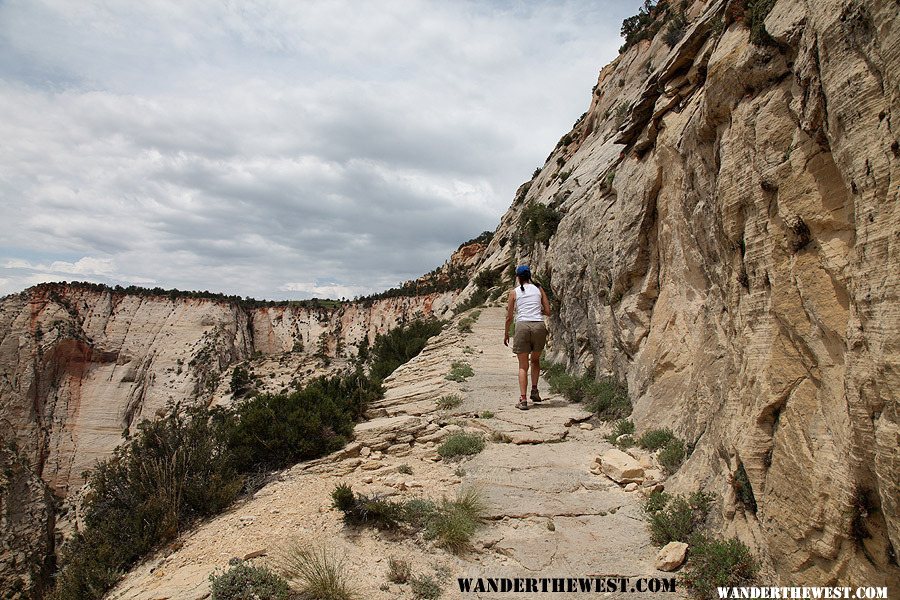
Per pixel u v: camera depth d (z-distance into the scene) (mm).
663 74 7871
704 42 7109
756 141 4363
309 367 51969
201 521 6215
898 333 2604
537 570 4484
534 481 6148
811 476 3457
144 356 88625
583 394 9648
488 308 28125
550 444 7520
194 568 4820
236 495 6695
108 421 81562
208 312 94688
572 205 15281
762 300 4305
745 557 4016
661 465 5965
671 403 6852
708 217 5840
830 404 3432
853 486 3033
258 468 7539
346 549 4855
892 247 2709
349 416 8875
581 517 5328
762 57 4395
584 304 11289
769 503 3865
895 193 2721
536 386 9773
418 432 8414
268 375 51406
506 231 48250
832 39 3275
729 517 4422
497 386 11266
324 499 6059
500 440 7754
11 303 85562
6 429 75125
